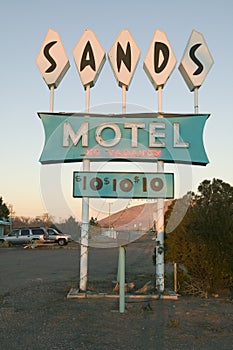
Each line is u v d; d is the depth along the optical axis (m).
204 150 10.51
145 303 9.27
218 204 10.70
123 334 6.78
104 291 10.42
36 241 32.91
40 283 12.40
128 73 10.84
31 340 6.40
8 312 8.35
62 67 10.88
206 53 11.05
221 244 10.30
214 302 9.43
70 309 8.57
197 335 6.77
